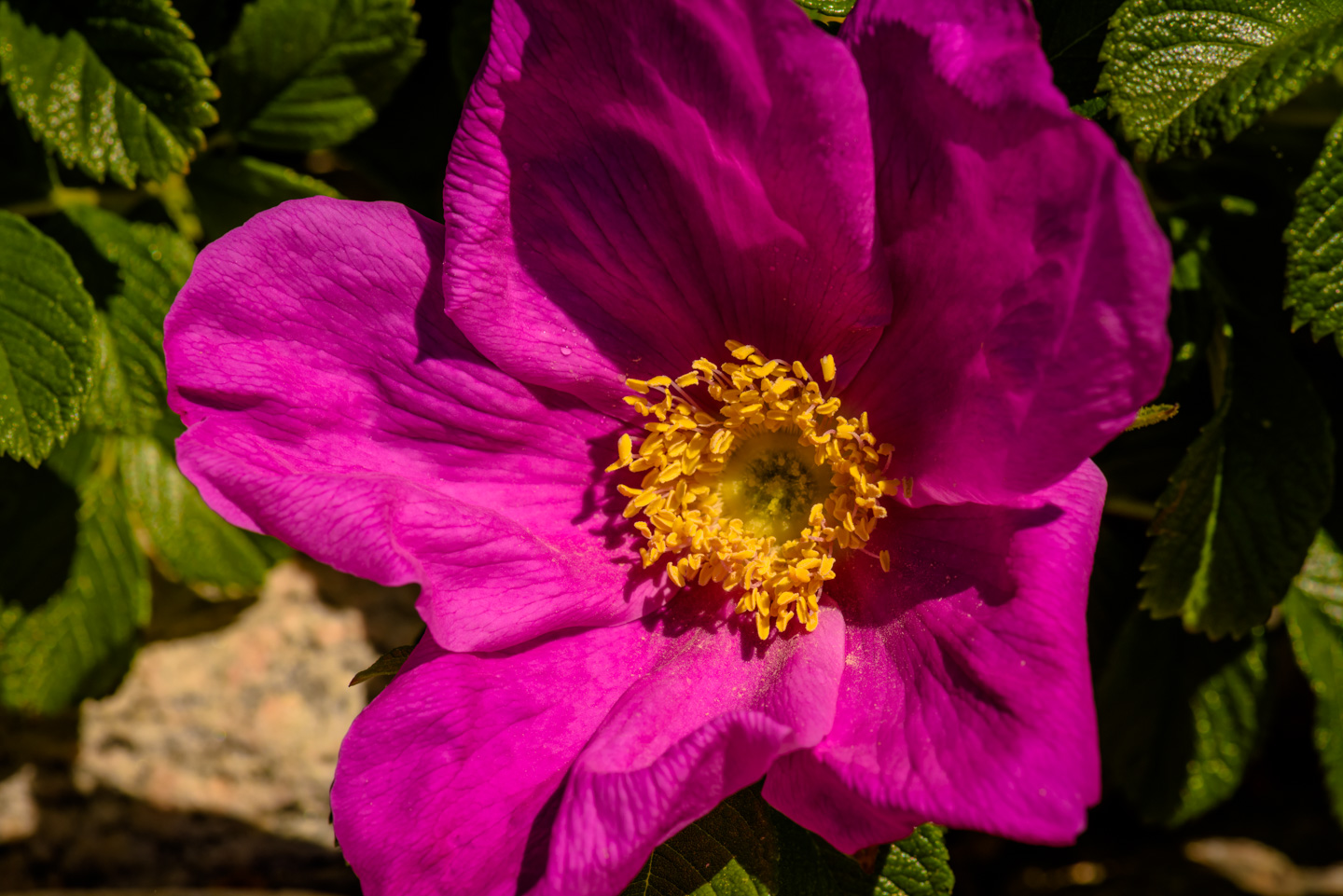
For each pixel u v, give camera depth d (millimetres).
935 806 213
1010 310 218
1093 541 220
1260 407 254
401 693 227
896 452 233
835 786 219
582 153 230
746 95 222
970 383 223
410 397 234
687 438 242
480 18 262
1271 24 236
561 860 216
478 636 229
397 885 224
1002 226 218
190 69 252
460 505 231
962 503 229
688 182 231
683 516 242
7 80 252
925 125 220
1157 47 236
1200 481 251
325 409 231
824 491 248
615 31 223
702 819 236
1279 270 265
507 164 230
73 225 266
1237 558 252
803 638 235
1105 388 212
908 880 241
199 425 225
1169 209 267
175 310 226
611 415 242
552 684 233
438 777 226
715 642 238
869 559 236
